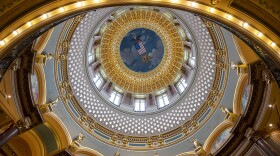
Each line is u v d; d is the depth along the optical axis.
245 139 18.59
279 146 16.12
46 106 20.44
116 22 29.61
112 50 30.41
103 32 29.45
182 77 29.58
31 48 16.80
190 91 26.80
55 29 19.81
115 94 29.78
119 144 25.05
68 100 23.70
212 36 22.78
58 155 20.69
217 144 21.62
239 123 18.72
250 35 10.35
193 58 27.81
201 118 24.47
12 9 9.52
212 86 24.12
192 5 10.43
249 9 10.02
